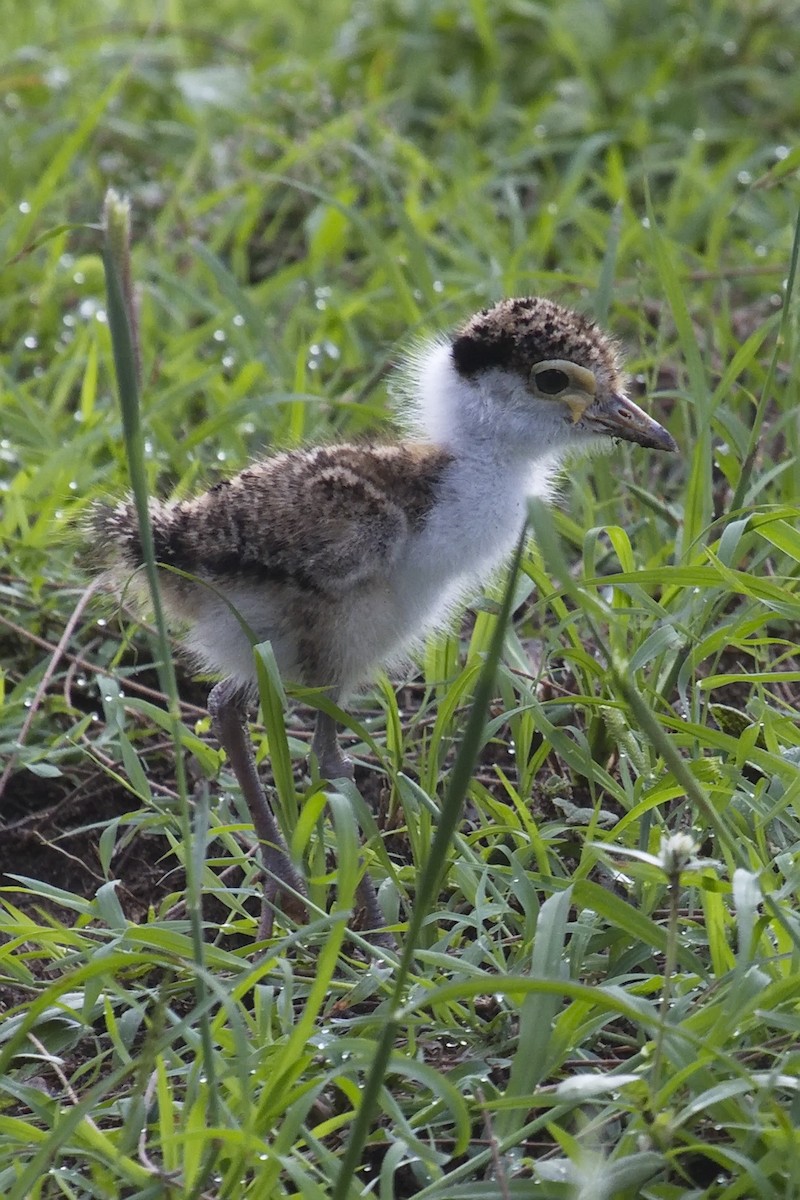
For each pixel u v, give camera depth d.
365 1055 7.07
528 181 16.69
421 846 8.55
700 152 16.95
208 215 16.28
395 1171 7.16
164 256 15.30
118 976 8.35
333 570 8.82
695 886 7.75
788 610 9.05
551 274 13.24
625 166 17.58
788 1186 6.33
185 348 14.14
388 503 9.05
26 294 14.91
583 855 8.38
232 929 8.55
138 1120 6.89
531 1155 7.12
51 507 11.84
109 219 6.83
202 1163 6.82
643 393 13.95
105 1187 6.65
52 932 8.16
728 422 11.26
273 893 8.97
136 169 17.53
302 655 9.18
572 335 9.73
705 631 10.39
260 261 16.58
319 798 7.76
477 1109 6.94
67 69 18.20
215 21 20.17
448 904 8.66
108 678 10.25
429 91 18.59
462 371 9.74
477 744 6.41
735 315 14.70
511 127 18.11
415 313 13.57
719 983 7.30
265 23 20.00
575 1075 7.18
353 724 8.78
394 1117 6.80
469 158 16.91
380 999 8.20
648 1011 6.85
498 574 10.16
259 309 14.43
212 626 9.23
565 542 12.16
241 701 9.36
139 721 10.87
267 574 8.86
